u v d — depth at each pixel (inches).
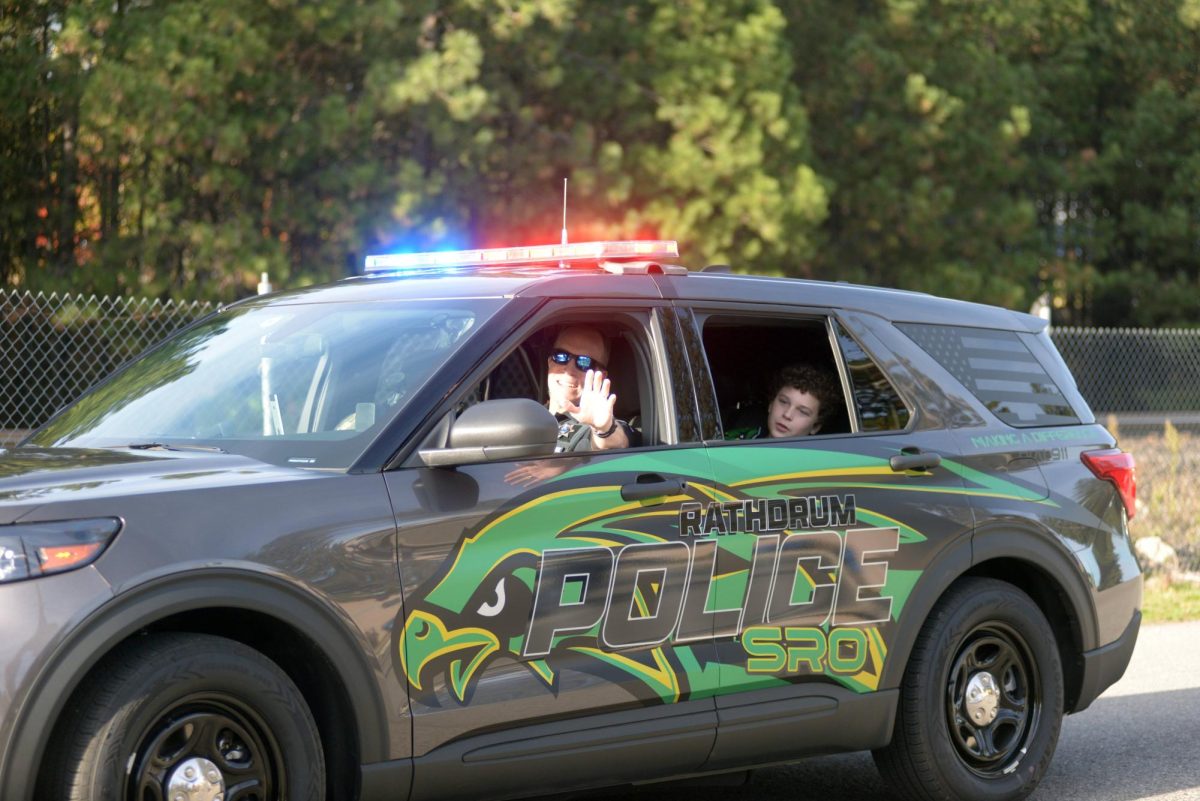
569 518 190.7
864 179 1229.1
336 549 171.5
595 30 997.8
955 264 1219.9
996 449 242.7
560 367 217.5
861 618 220.1
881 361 235.9
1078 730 300.7
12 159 866.8
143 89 791.7
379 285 216.8
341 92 908.0
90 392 222.2
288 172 876.6
